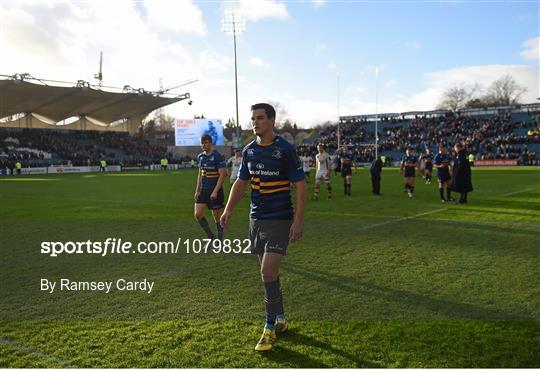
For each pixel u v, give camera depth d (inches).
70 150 2074.3
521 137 1995.6
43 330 164.6
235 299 197.2
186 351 146.5
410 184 622.5
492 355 141.3
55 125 2338.8
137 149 2373.3
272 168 159.2
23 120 2208.4
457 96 3673.7
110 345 151.5
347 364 136.8
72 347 150.0
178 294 204.7
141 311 183.3
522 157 1797.5
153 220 434.3
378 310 180.4
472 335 155.9
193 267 253.0
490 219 406.6
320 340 153.6
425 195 649.0
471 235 331.0
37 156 1918.1
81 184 998.4
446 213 450.9
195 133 2287.2
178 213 484.4
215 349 147.9
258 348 145.4
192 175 1440.7
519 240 311.7
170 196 688.4
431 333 157.9
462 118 2390.5
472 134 2134.6
